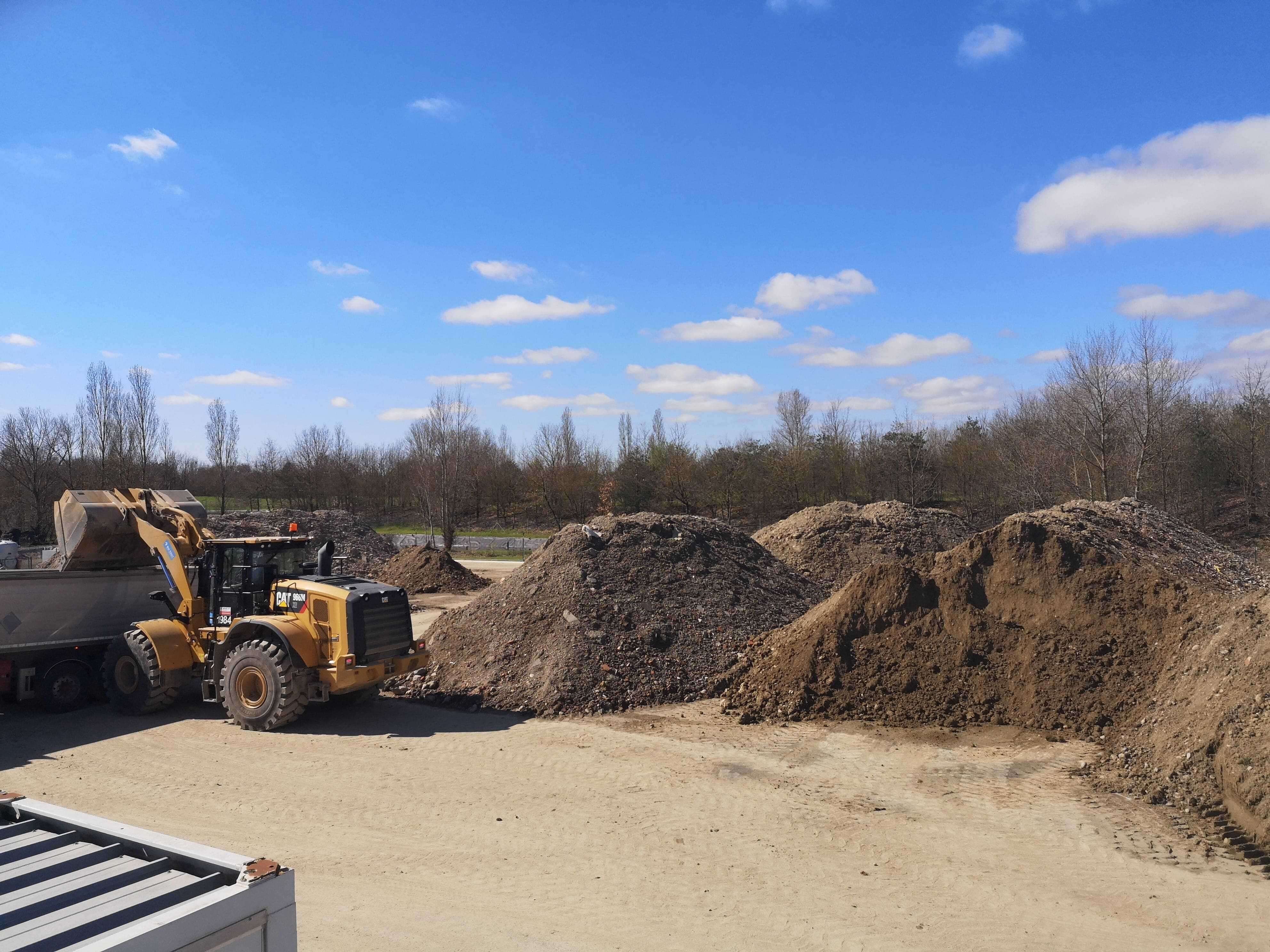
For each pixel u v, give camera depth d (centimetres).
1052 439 3372
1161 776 774
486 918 573
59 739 1038
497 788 832
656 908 586
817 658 1125
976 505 4106
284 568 1177
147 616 1283
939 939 540
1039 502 3278
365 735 1035
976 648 1075
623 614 1298
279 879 299
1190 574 1552
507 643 1288
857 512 2420
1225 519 3569
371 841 704
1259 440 3628
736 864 653
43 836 351
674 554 1483
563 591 1345
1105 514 1752
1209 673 847
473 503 5800
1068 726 947
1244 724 738
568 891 612
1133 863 639
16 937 258
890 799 786
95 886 297
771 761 903
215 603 1159
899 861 655
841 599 1205
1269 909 568
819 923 562
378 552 3338
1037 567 1122
